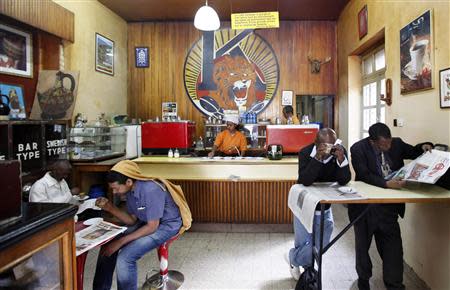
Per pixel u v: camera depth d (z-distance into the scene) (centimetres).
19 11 352
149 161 406
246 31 626
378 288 271
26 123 341
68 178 434
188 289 275
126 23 636
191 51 632
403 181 225
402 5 323
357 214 249
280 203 407
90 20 505
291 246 364
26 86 399
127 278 229
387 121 366
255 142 598
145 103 643
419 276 292
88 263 329
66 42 457
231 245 369
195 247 364
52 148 393
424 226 282
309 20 621
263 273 302
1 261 104
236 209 411
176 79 636
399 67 332
